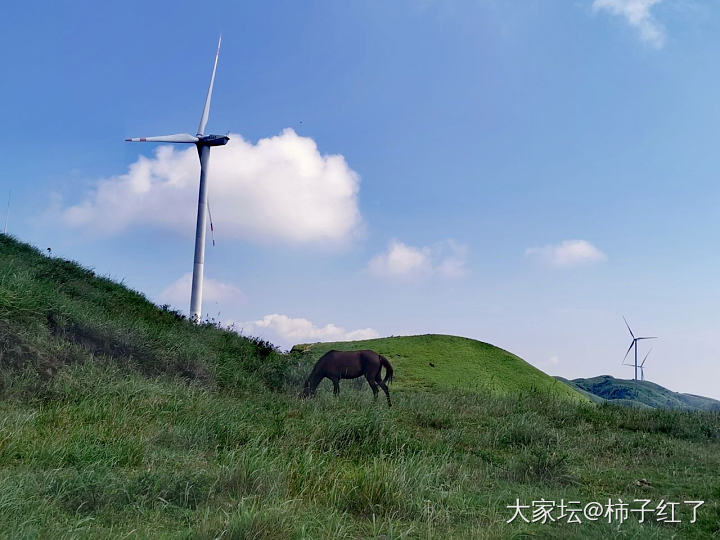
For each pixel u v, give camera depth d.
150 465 6.64
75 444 6.79
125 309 15.90
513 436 10.96
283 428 9.15
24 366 10.04
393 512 5.76
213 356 15.01
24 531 4.29
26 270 14.27
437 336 26.56
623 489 7.82
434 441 10.09
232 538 4.50
